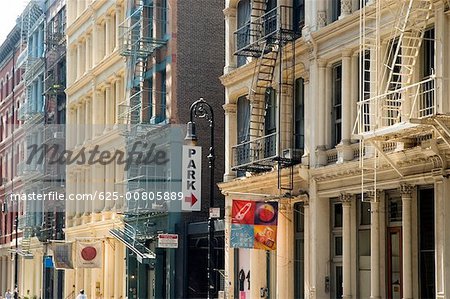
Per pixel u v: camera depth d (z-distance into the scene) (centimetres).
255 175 3859
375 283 3045
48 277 7050
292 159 3575
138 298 5219
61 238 6769
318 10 3444
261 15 4003
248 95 4059
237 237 3447
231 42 4303
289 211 3681
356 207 3269
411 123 2516
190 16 5081
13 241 8244
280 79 3619
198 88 5041
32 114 7512
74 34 6825
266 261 3931
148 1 5322
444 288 2692
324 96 3434
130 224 5328
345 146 3244
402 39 2725
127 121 5375
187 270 4803
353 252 3244
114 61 5844
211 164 3478
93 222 6050
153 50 5209
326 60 3425
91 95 6369
